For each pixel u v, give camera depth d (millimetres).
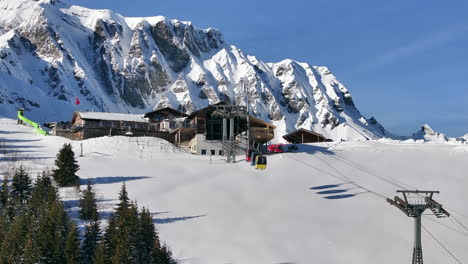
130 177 77375
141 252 47750
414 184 81750
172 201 66062
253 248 53250
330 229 61250
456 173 86688
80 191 65750
